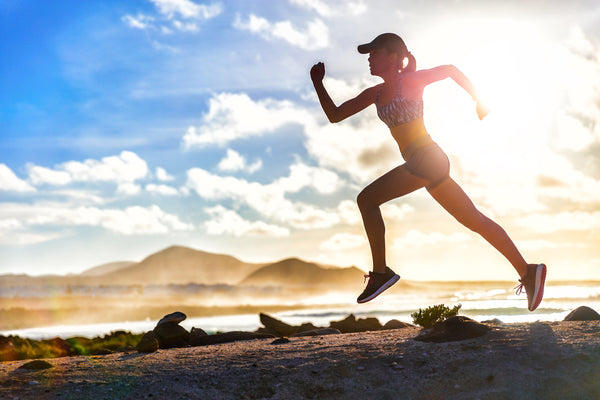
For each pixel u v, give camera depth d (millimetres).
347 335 6539
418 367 4539
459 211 4840
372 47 4777
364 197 4793
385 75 4785
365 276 4859
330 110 5000
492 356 4539
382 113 4773
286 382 4461
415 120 4684
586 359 4270
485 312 32188
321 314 98500
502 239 4930
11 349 11477
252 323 89250
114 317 170000
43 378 4781
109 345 11664
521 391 3977
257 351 5527
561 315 16641
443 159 4715
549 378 4066
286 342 6219
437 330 5457
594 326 5184
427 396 4098
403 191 4758
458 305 8695
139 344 6336
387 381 4363
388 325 8883
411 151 4723
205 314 175375
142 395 4301
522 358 4441
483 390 4051
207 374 4715
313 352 5207
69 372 4961
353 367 4656
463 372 4344
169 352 6031
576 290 125000
